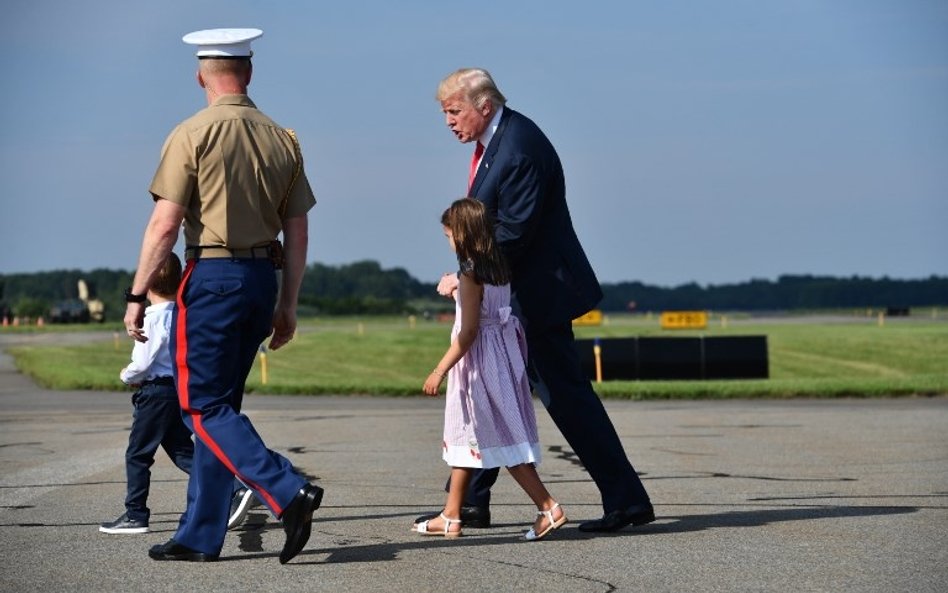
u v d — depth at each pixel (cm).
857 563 688
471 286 772
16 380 3200
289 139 726
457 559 712
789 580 647
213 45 714
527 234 786
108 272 16375
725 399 2361
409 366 4575
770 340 5800
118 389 2772
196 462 704
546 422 1750
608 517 796
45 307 12719
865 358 4653
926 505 902
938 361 4475
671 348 3291
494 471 823
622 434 1527
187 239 708
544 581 652
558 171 806
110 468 1173
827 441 1414
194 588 638
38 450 1358
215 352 696
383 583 648
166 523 849
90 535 799
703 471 1142
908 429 1551
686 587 635
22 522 853
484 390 777
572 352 807
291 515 674
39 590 635
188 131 696
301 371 4119
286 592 628
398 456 1291
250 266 702
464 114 793
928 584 633
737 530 802
